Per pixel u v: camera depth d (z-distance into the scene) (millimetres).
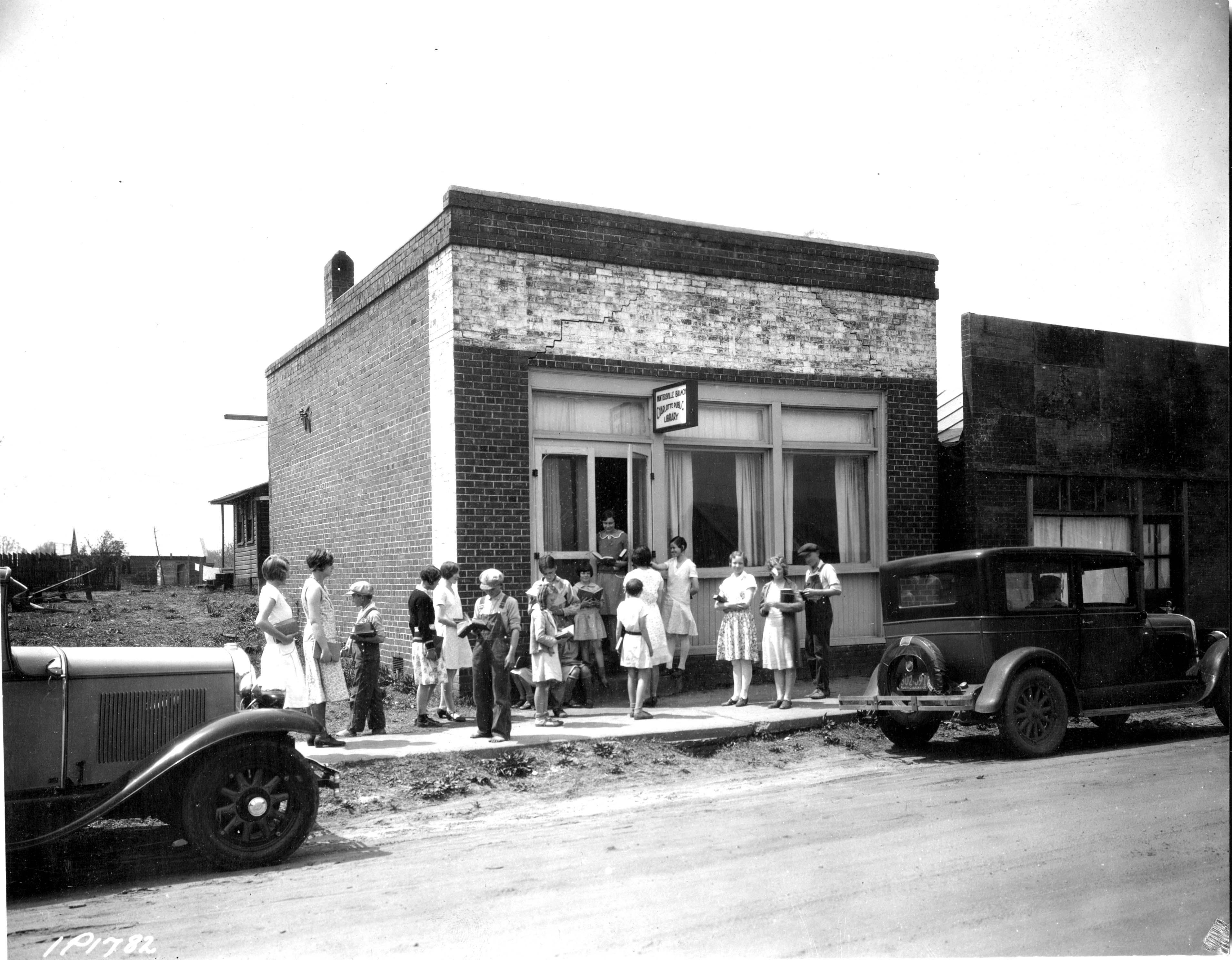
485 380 11719
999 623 9445
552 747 9227
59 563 25766
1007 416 14609
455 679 10648
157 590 33094
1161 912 4934
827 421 14156
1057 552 9844
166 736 6336
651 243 12734
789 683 11094
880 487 14289
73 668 6129
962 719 9797
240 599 27500
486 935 4820
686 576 12328
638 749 9430
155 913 5301
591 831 6914
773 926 4832
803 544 13906
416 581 12609
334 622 9242
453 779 8352
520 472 11867
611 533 12406
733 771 9094
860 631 14195
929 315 14688
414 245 12625
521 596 11766
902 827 6680
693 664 13000
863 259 14180
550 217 12148
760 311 13461
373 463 14078
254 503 29328
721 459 13492
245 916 5211
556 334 12133
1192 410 16297
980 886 5363
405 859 6297
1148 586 15953
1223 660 10305
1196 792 7602
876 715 10289
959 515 14508
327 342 16094
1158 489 16016
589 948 4621
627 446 12695
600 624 11727
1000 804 7285
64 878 6023
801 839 6445
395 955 4609
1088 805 7199
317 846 6727
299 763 6348
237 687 6617
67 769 6051
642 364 12641
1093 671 9883
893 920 4871
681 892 5398
